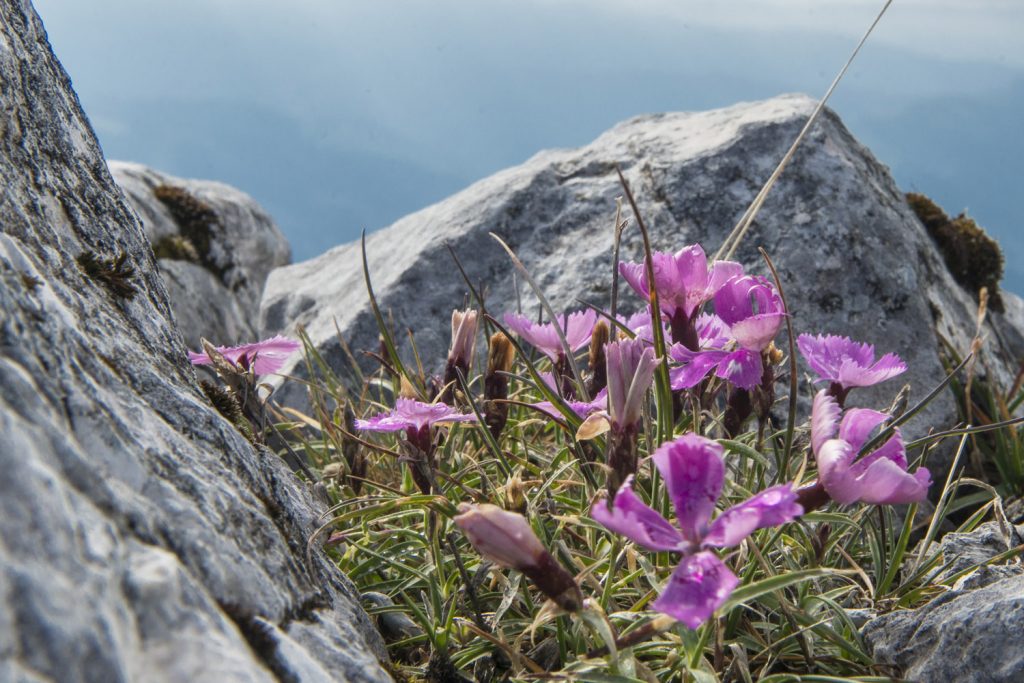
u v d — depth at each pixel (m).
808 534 0.34
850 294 0.51
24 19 0.35
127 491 0.27
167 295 0.35
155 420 0.29
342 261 0.74
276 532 0.29
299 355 0.59
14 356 0.27
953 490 0.38
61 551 0.25
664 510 0.34
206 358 0.39
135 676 0.25
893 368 0.34
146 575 0.25
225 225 1.05
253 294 1.04
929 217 0.67
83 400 0.27
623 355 0.32
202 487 0.28
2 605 0.23
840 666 0.33
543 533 0.35
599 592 0.33
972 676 0.32
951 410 0.48
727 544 0.29
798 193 0.55
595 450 0.36
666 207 0.56
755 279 0.34
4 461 0.25
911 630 0.33
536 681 0.32
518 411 0.42
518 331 0.37
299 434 0.46
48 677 0.23
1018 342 0.67
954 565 0.36
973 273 0.66
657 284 0.35
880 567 0.36
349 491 0.39
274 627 0.27
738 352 0.34
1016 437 0.46
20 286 0.28
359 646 0.29
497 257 0.59
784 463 0.33
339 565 0.36
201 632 0.25
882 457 0.31
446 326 0.57
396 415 0.35
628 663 0.31
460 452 0.40
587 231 0.58
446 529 0.36
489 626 0.34
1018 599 0.32
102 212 0.34
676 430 0.37
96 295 0.31
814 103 0.62
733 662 0.32
